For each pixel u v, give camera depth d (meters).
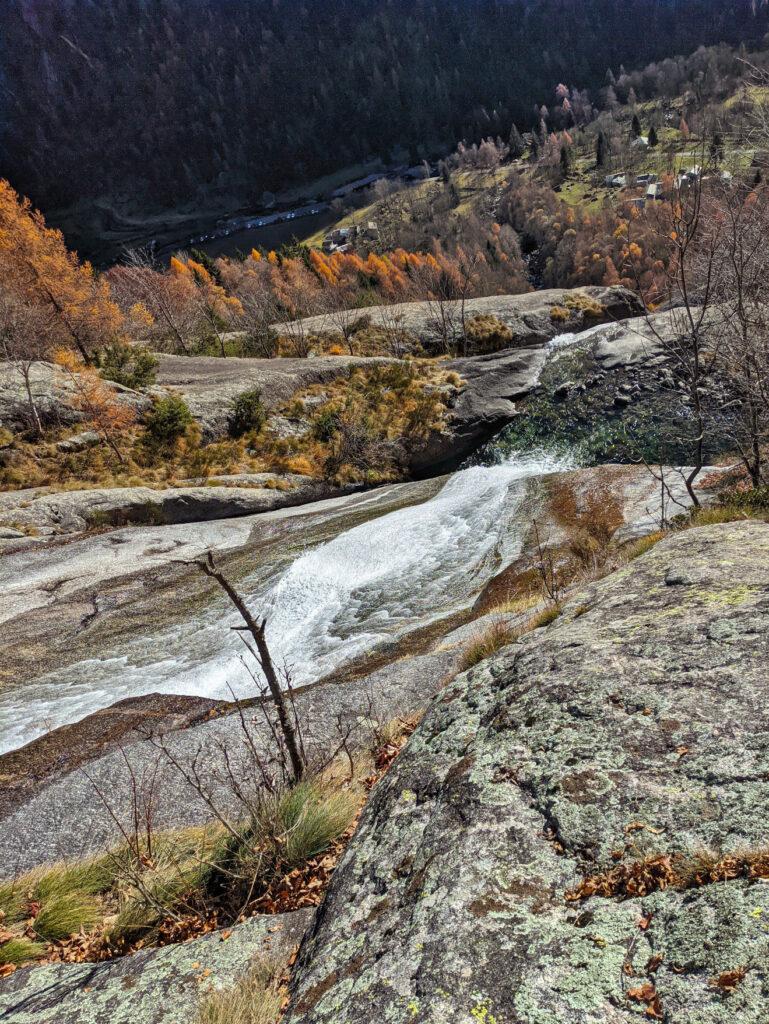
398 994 2.39
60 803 7.42
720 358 10.08
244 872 4.67
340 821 5.03
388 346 46.00
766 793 2.62
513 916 2.54
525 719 3.77
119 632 15.06
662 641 3.96
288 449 32.09
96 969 3.86
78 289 38.75
